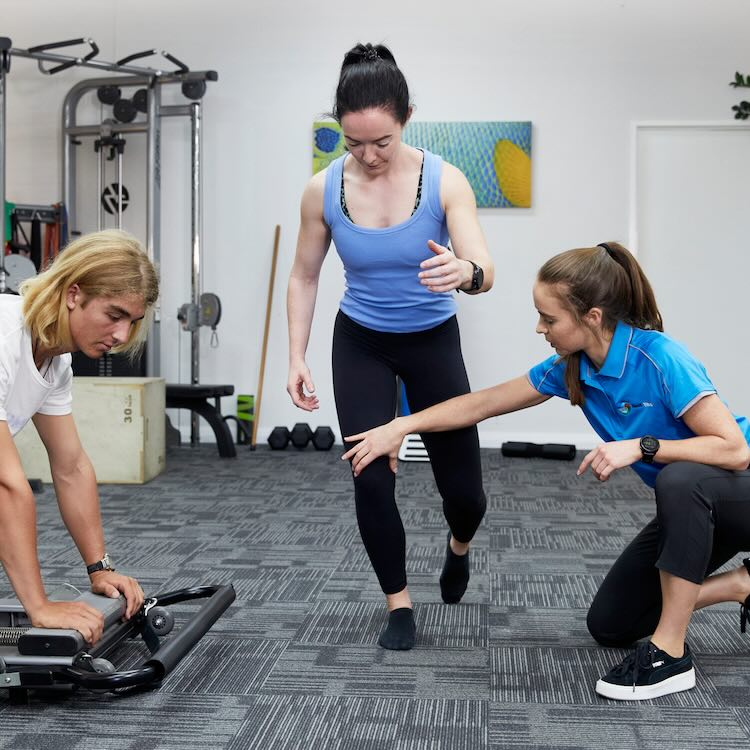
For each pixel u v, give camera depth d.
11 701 1.94
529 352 5.96
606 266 1.94
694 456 1.90
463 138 5.87
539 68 5.85
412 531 3.69
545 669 2.14
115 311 1.77
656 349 1.95
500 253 5.93
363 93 1.95
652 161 5.89
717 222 5.88
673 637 1.97
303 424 5.90
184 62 6.09
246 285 6.12
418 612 2.59
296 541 3.50
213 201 6.11
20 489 1.83
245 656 2.23
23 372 1.82
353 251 2.14
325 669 2.14
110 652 2.22
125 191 6.21
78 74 6.18
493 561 3.18
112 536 3.57
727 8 5.74
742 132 5.82
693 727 1.81
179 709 1.91
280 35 6.00
